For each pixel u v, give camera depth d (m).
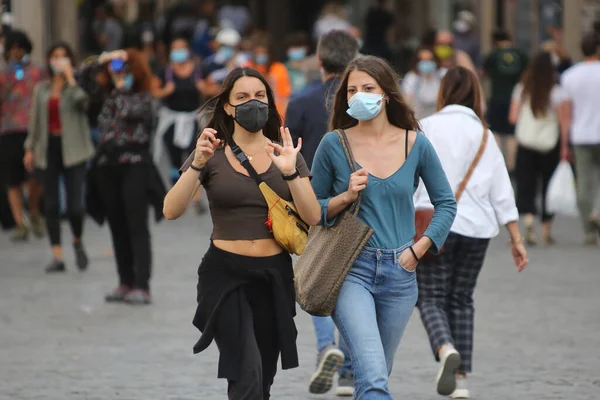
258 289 14.29
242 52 51.72
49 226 30.88
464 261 18.31
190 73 42.62
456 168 18.03
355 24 83.81
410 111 15.05
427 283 18.25
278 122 14.83
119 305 26.36
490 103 47.44
